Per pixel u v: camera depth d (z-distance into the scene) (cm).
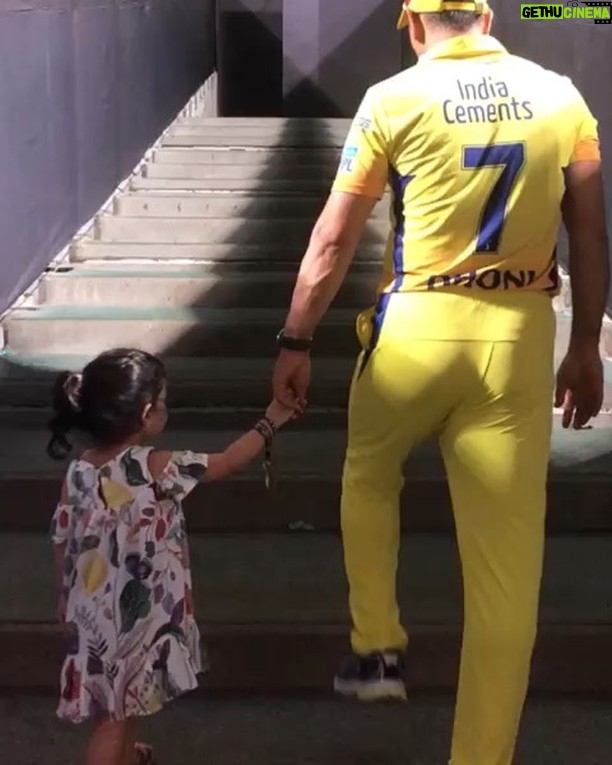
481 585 230
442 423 234
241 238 598
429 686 302
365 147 223
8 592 320
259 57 1382
